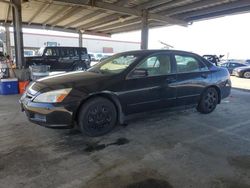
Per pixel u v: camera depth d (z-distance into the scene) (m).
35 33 32.91
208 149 3.07
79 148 3.08
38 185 2.23
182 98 4.26
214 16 10.78
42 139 3.38
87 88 3.28
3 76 7.70
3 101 6.06
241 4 8.65
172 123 4.15
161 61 4.03
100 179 2.35
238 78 15.30
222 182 2.30
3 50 14.95
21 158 2.78
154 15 11.05
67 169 2.54
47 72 8.40
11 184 2.24
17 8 8.41
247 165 2.65
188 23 12.39
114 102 3.54
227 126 4.03
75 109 3.19
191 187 2.22
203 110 4.72
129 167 2.59
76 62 13.28
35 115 3.22
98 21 14.38
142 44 10.94
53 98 3.13
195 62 4.52
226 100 6.51
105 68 4.08
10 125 4.00
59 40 35.16
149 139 3.40
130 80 3.61
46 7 10.97
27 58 11.80
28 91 3.49
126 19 13.05
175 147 3.13
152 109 3.91
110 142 3.28
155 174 2.45
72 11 11.73
